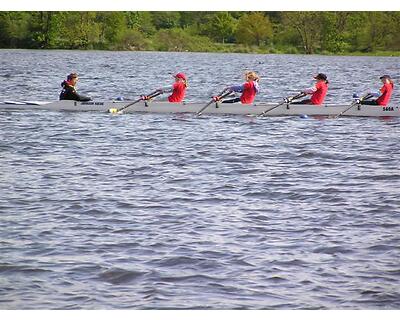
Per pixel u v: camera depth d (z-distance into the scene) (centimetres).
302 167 6444
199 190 5584
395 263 4119
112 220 4809
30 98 12862
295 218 4903
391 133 8281
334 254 4250
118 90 14900
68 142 7500
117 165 6444
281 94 14600
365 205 5225
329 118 9262
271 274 3956
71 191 5506
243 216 4931
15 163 6469
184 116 9262
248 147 7325
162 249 4281
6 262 4066
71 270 3981
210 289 3775
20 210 5006
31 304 3597
